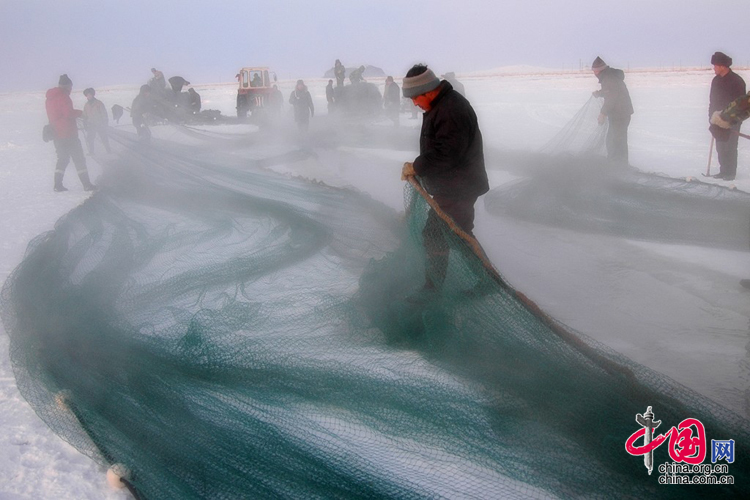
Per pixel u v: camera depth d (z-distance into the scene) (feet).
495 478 9.60
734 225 21.35
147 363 12.41
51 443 10.91
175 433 10.40
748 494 8.60
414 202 13.85
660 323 14.87
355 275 17.78
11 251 23.21
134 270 18.86
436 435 10.31
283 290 16.87
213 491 9.26
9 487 9.74
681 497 8.72
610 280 17.89
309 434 10.42
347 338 13.67
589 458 9.52
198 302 16.38
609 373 10.49
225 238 21.75
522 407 10.55
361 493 8.86
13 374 13.34
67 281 17.70
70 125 34.63
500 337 11.75
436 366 12.21
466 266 12.63
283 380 11.63
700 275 18.02
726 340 13.84
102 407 11.19
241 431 10.32
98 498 9.49
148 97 51.93
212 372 12.10
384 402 10.90
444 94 14.73
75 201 32.60
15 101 161.89
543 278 18.20
